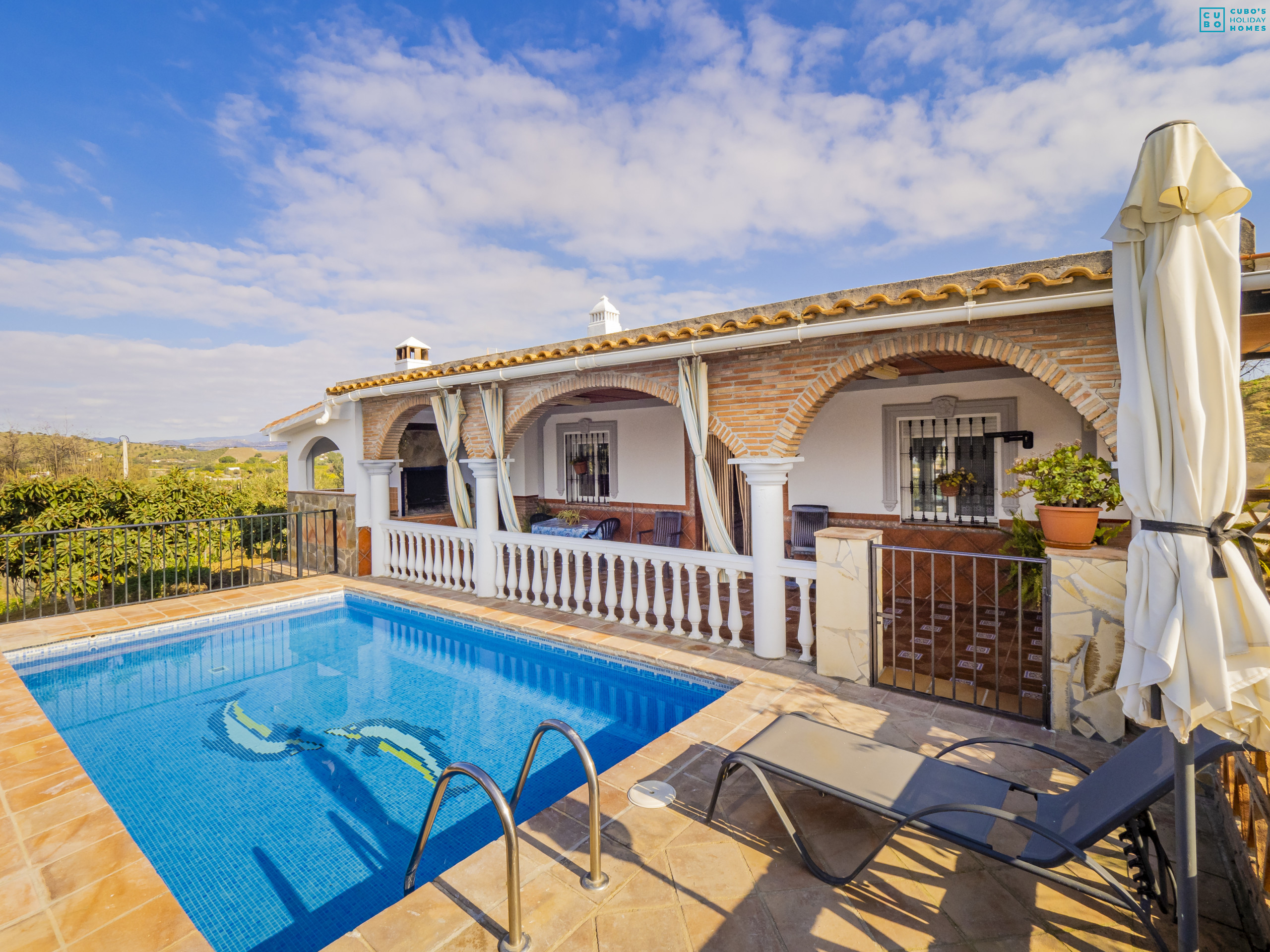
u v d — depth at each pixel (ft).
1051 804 9.53
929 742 13.87
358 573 35.04
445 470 43.04
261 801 13.62
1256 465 24.54
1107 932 8.33
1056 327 14.83
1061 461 15.84
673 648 21.02
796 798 11.87
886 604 27.04
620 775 12.82
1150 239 7.58
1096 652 13.71
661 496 38.14
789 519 31.86
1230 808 9.59
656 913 8.80
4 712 17.10
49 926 8.93
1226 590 6.74
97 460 77.46
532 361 23.97
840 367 18.12
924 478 28.25
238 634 26.86
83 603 31.50
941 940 8.25
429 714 18.38
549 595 26.73
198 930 9.08
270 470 80.48
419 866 11.25
